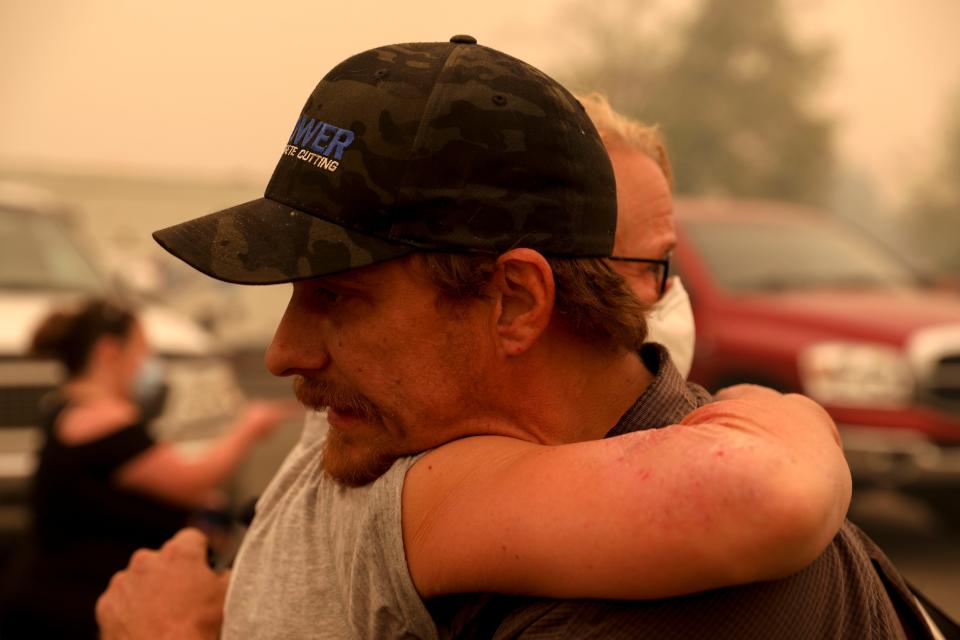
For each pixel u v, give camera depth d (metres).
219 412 5.60
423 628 1.12
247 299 14.55
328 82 1.16
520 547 1.02
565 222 1.14
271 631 1.24
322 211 1.12
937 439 5.71
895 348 5.73
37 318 6.09
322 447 1.34
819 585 1.09
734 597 1.04
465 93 1.11
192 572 1.54
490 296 1.13
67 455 3.43
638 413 1.19
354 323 1.14
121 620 1.51
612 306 1.18
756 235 6.92
